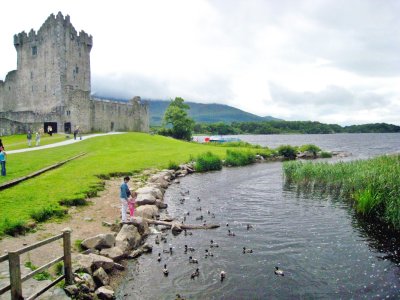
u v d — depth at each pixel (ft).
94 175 120.47
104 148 216.54
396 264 60.90
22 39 368.07
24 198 81.56
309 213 92.43
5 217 66.28
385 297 50.26
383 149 396.78
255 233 75.82
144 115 432.66
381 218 85.40
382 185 91.50
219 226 80.43
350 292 51.60
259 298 49.39
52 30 343.87
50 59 347.77
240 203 103.96
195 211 94.02
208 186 132.57
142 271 56.44
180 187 130.00
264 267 58.95
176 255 62.95
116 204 91.04
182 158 193.57
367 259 62.80
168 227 78.69
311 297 50.03
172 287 51.65
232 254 64.03
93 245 59.72
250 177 156.15
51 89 347.77
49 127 282.56
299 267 59.16
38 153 166.61
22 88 372.79
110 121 375.04
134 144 257.96
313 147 285.84
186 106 456.45
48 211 73.51
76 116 323.57
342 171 127.03
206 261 60.70
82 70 377.30
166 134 447.83
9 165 125.49
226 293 50.39
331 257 63.46
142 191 101.55
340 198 110.73
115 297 48.32
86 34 381.19
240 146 329.93
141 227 73.20
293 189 126.41
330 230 78.23
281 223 83.30
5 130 289.12
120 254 59.67
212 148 271.69
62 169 127.34
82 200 87.35
